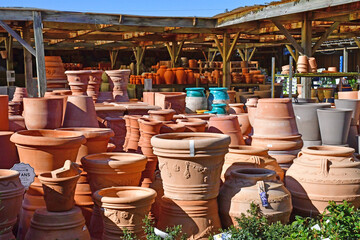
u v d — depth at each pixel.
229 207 3.84
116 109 5.59
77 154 3.91
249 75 14.09
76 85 6.04
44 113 4.17
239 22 10.77
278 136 4.99
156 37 15.41
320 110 5.70
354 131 6.28
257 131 5.16
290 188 4.45
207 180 3.72
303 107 5.83
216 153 3.66
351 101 6.24
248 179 3.89
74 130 4.30
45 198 3.36
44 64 9.27
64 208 3.39
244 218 3.53
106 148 4.29
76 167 3.46
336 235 3.11
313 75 9.09
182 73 12.94
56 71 9.44
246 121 6.37
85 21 10.08
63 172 3.33
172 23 11.23
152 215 4.22
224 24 11.41
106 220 3.38
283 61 24.34
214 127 4.92
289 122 5.05
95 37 15.17
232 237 3.40
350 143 6.26
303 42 10.14
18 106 5.50
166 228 3.65
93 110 4.67
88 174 3.82
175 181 3.73
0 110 4.29
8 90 11.53
